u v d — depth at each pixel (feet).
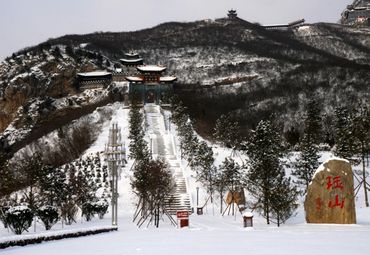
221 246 62.90
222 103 488.02
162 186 150.20
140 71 414.41
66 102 497.87
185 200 193.88
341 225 108.58
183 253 56.59
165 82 419.33
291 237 74.59
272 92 517.55
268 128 194.39
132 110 327.88
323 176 115.44
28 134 445.78
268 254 53.83
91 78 514.68
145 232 96.43
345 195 112.68
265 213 129.18
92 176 228.43
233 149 281.54
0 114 508.53
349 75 526.98
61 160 299.99
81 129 346.54
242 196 182.19
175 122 328.90
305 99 479.82
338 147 228.84
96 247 68.18
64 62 545.44
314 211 115.65
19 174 225.15
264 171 129.80
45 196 172.24
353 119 224.33
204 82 636.48
